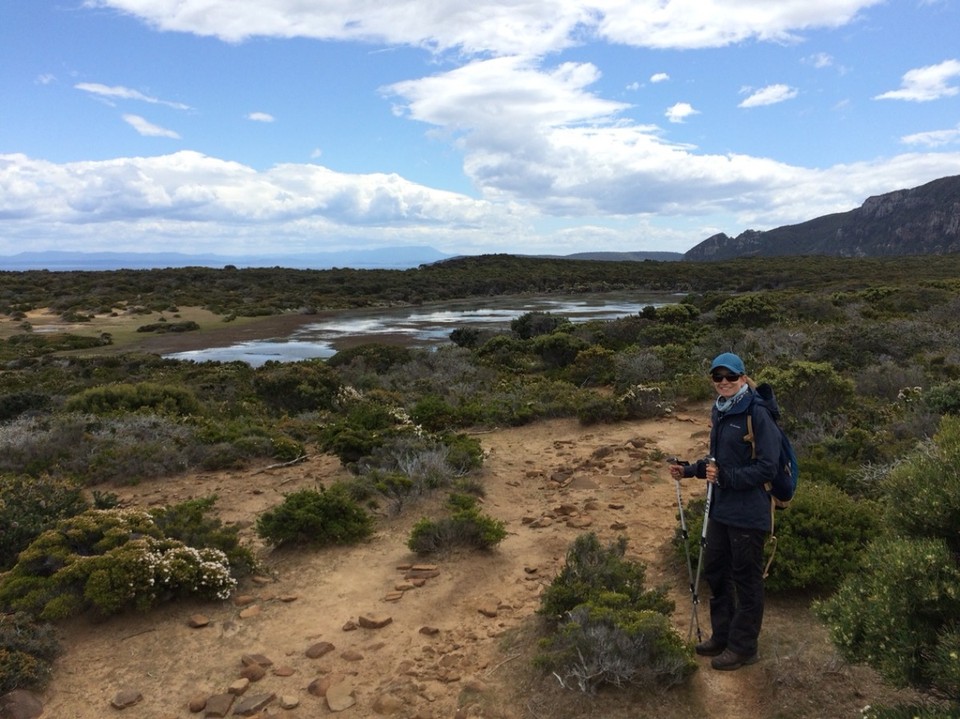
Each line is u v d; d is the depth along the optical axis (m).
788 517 4.73
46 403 15.26
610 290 93.00
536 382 17.75
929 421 8.09
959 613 2.59
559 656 3.59
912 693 3.16
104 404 13.65
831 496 5.06
